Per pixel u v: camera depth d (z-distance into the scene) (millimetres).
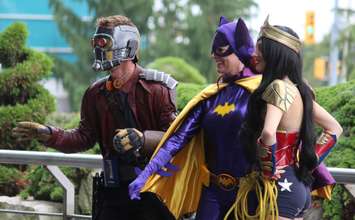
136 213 8219
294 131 7254
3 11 77438
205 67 57812
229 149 7473
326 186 7758
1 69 14320
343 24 48406
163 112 8094
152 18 60625
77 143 8445
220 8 60125
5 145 13711
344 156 10539
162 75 8172
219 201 7633
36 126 8414
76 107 55312
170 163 7703
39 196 11742
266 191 7191
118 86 8117
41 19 76562
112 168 8203
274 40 7113
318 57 59562
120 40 7969
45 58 14633
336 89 11977
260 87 7105
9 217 10375
